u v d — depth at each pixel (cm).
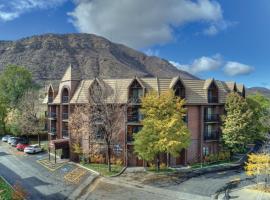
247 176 4288
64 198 3362
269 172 3744
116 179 4116
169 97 4466
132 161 4894
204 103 5125
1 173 4259
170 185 3872
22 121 6581
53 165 4809
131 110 4938
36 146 5806
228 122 5044
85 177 4175
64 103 5584
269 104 7144
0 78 8456
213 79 5259
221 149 5347
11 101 8325
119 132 4803
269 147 6341
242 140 4994
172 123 4241
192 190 3672
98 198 3384
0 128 7500
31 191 3559
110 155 4809
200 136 5138
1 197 3123
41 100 8738
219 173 4469
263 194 3503
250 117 5053
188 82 5219
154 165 4719
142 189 3712
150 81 5034
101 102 4725
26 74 8562
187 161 5019
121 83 5094
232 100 5125
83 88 5312
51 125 6153
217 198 3391
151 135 4322
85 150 4994
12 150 5972
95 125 4903
